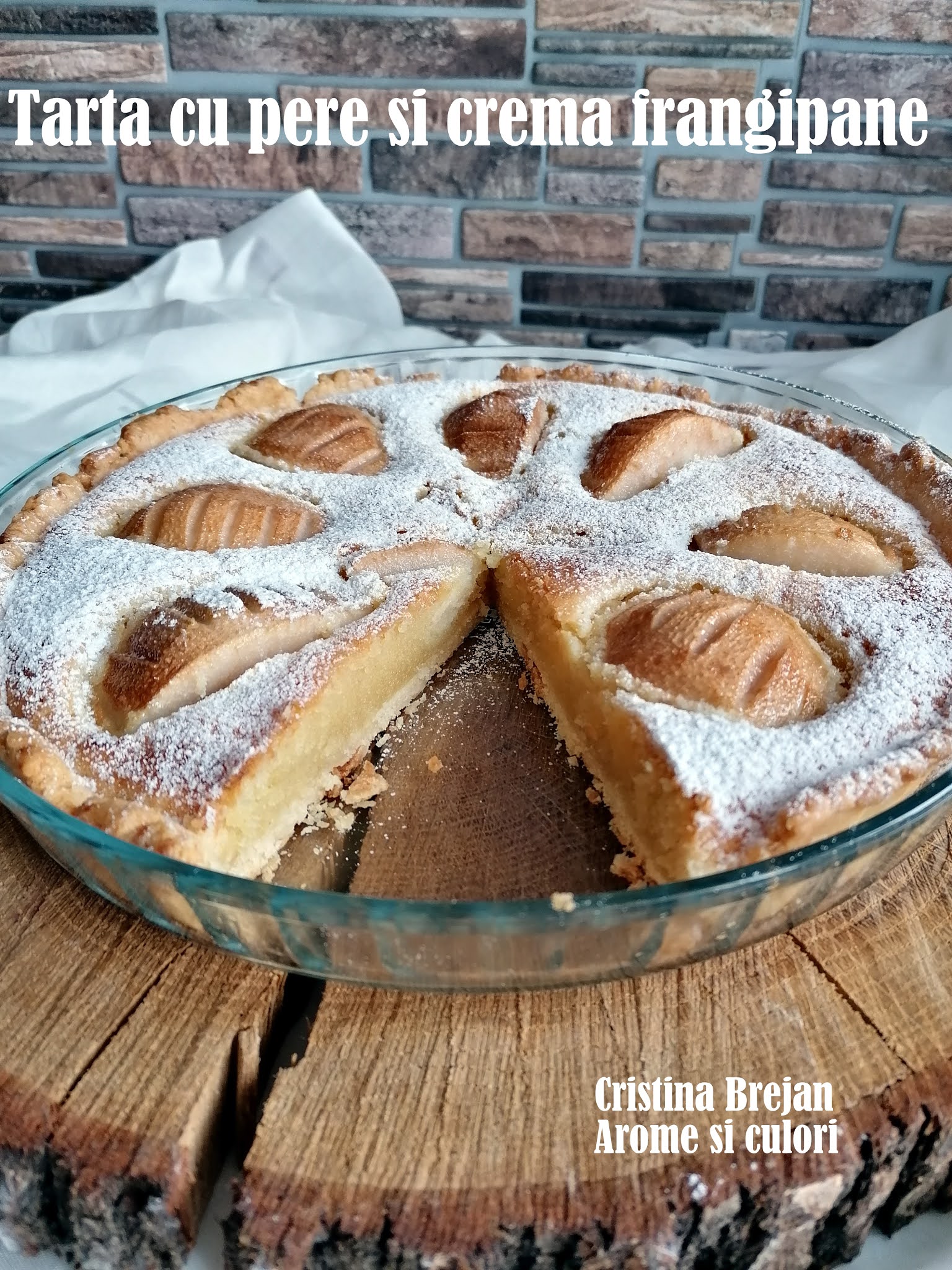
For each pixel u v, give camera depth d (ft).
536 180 1.67
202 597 0.93
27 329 1.66
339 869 0.84
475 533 1.06
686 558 0.99
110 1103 0.67
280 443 1.17
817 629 0.91
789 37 1.51
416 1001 0.73
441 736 0.97
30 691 0.87
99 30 1.55
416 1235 0.61
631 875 0.83
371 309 1.75
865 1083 0.67
